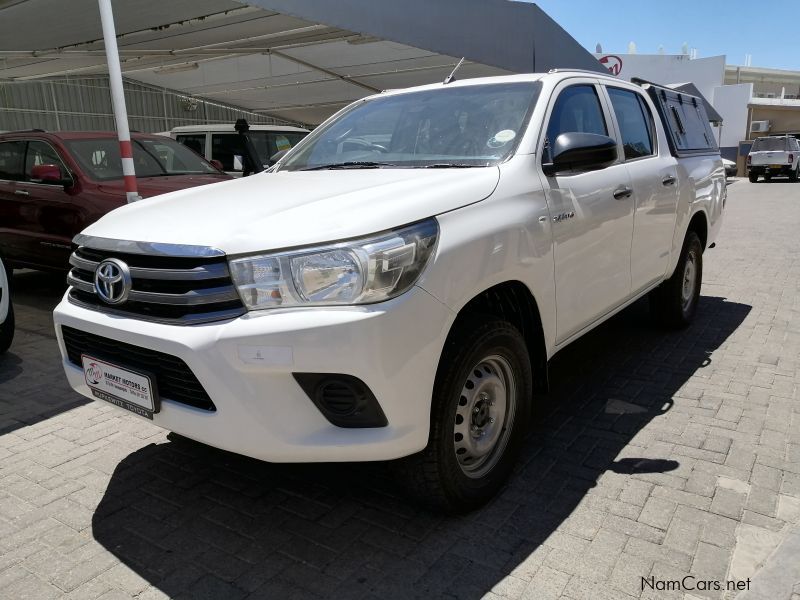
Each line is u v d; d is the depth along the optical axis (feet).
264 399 7.43
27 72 44.19
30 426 12.57
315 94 54.44
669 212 14.75
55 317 9.39
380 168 10.68
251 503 9.80
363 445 7.59
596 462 10.71
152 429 12.41
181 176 23.27
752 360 15.39
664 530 8.79
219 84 51.03
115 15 26.94
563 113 11.38
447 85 12.42
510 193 9.34
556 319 10.40
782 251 30.37
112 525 9.29
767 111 125.39
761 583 7.72
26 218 21.88
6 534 9.09
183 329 7.64
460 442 8.92
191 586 7.97
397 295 7.52
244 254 7.53
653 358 15.66
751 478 10.07
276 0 23.54
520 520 9.11
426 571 8.11
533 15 36.50
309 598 7.72
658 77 118.73
